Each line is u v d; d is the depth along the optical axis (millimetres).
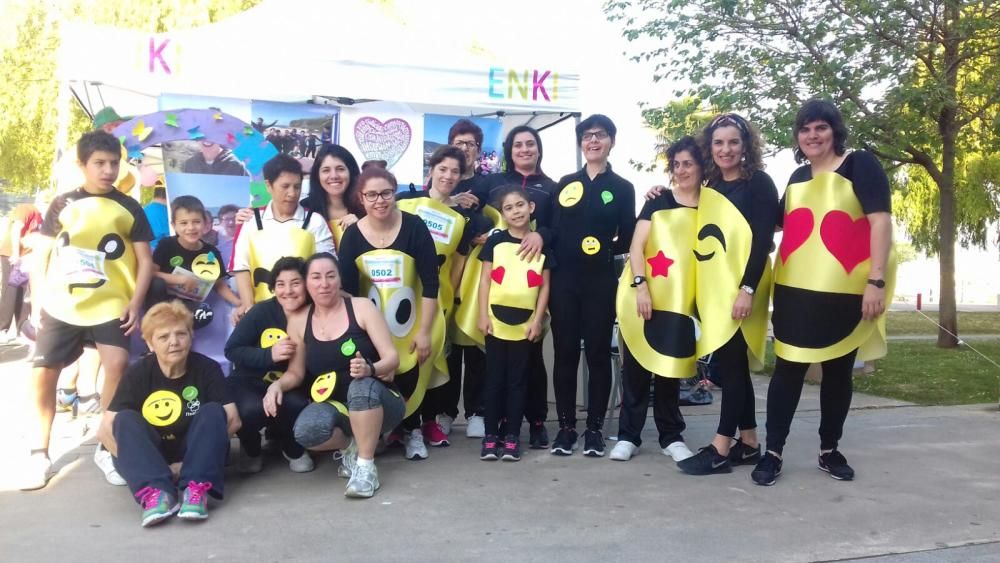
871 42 10133
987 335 13922
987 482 4121
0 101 15211
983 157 14188
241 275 4504
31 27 15266
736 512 3613
